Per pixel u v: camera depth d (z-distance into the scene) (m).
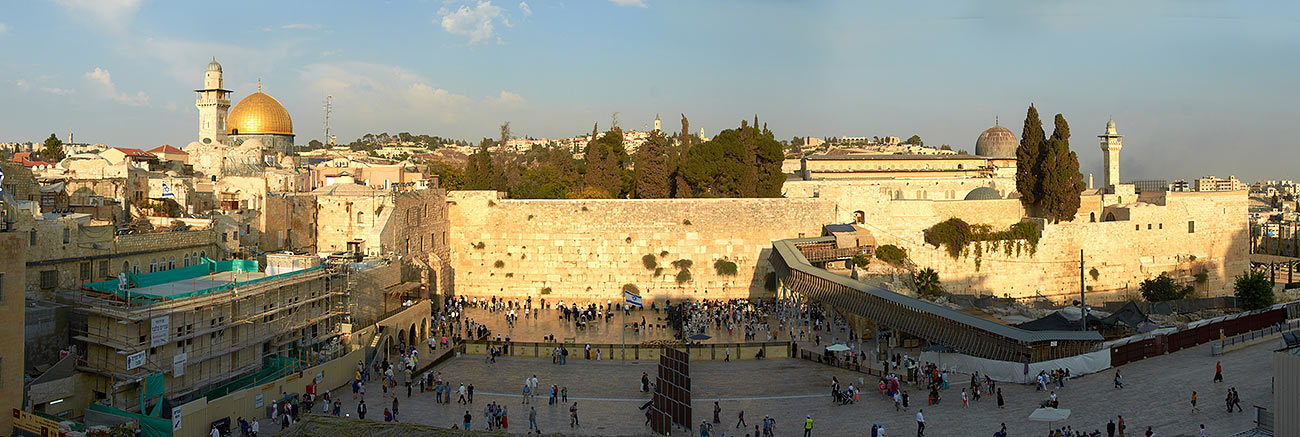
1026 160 117.25
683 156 132.88
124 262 62.50
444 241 107.88
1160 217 114.38
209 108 131.88
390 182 112.81
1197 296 115.00
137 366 50.03
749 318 92.69
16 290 45.19
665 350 53.88
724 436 51.94
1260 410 44.16
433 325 91.12
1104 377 60.78
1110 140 140.50
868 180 132.25
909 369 63.19
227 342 57.66
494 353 74.44
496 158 170.62
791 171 153.00
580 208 108.31
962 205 112.44
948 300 90.25
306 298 66.88
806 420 51.34
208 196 85.44
